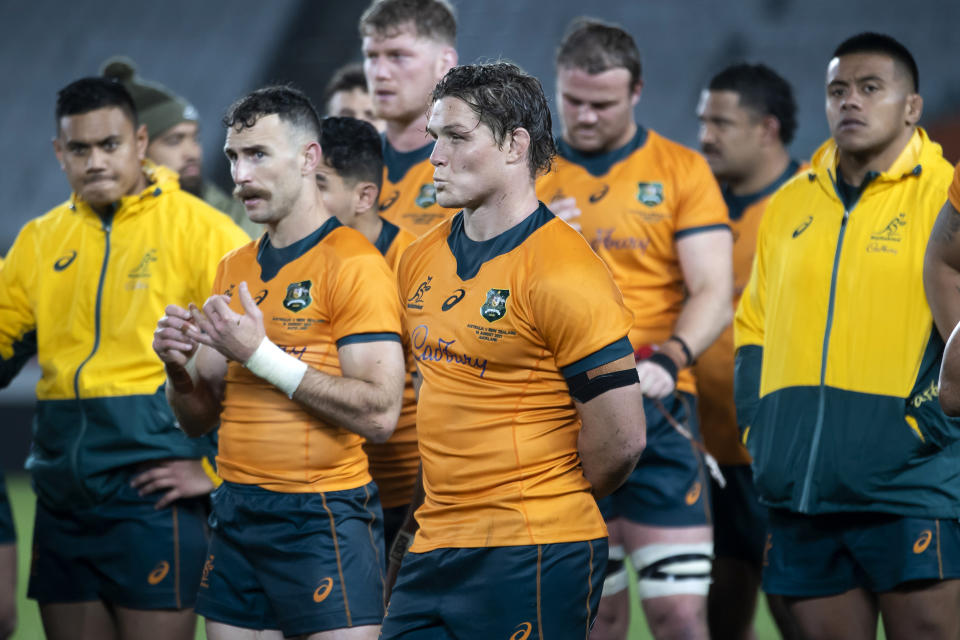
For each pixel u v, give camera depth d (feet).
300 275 40.24
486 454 33.60
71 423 47.44
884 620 42.45
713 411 59.77
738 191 63.10
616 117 52.16
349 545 40.09
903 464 41.11
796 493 43.06
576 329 32.53
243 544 40.22
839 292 42.88
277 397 39.91
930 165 42.60
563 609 33.47
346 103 63.46
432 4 51.85
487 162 33.01
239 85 214.28
